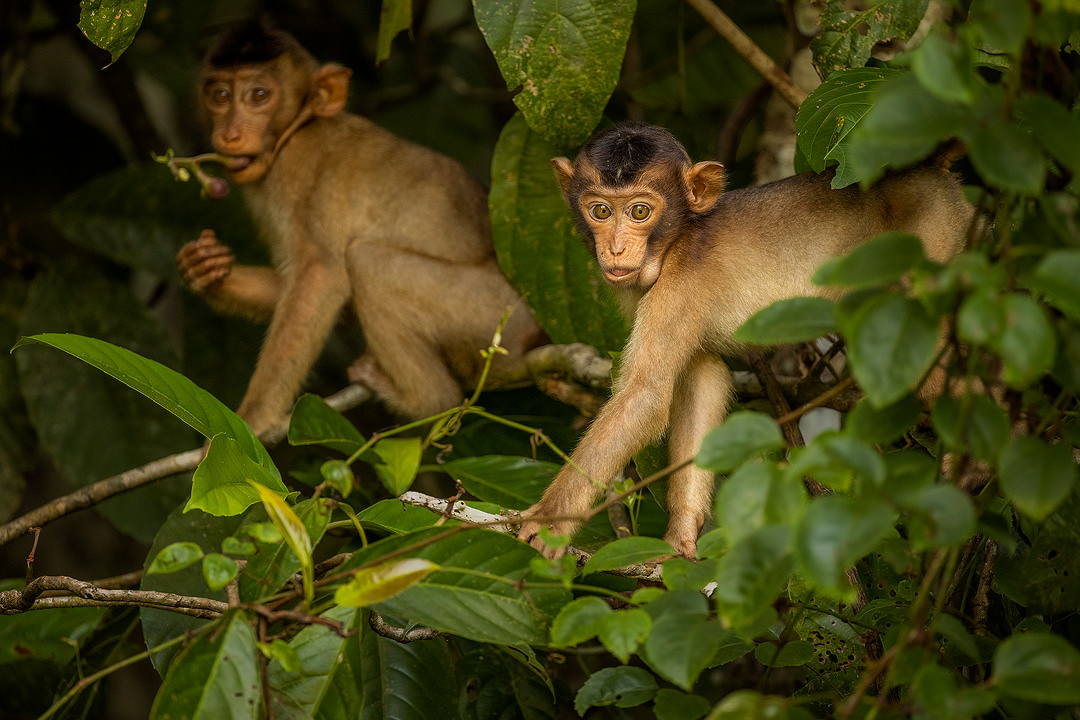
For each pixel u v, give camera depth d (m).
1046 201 5.39
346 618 7.24
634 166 9.96
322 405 9.39
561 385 12.85
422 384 13.91
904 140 5.09
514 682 10.12
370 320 14.01
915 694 5.44
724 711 5.42
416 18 17.59
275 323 13.96
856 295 5.57
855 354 5.15
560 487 8.89
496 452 12.99
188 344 15.12
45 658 10.77
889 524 5.15
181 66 17.02
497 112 19.36
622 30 10.70
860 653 7.90
